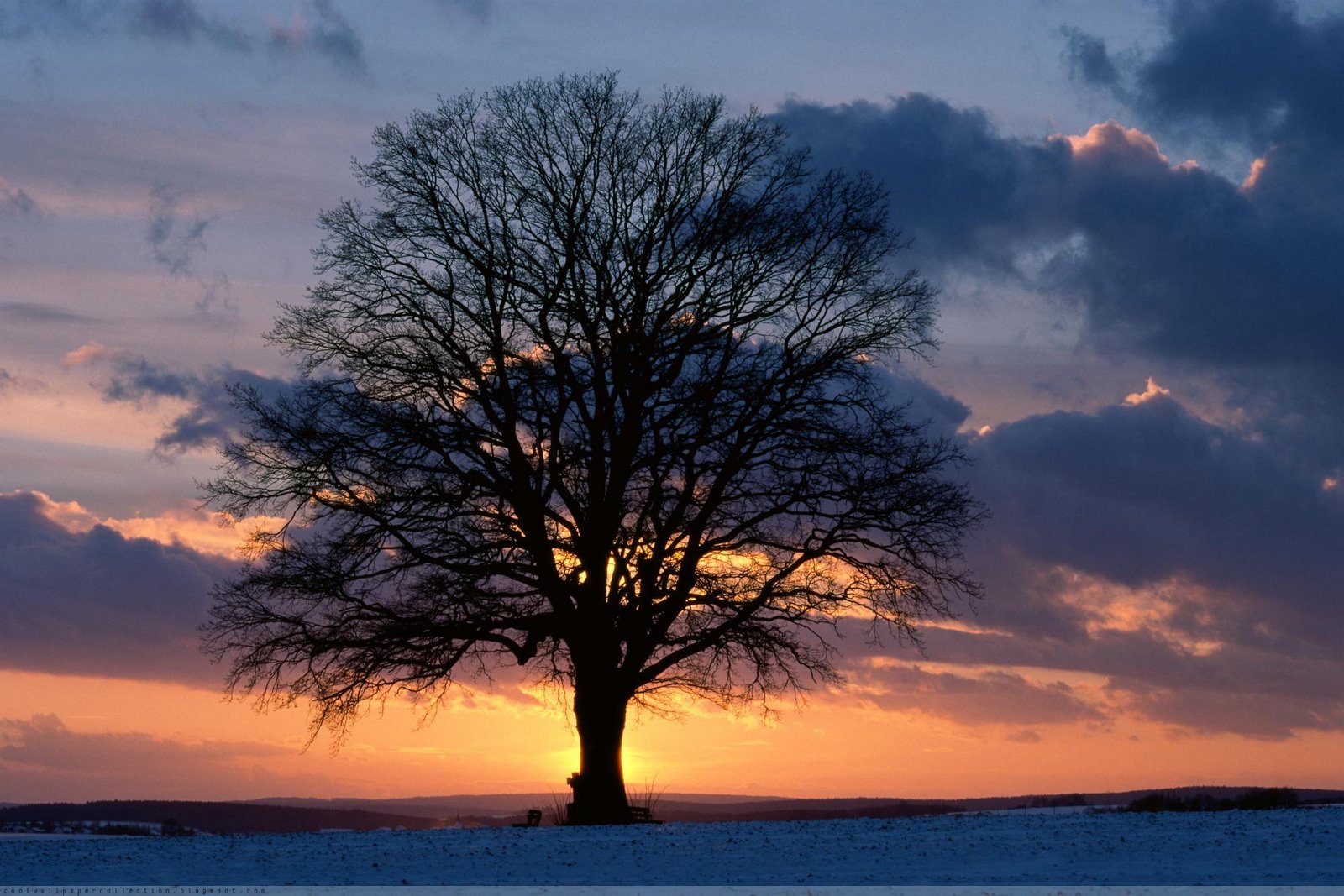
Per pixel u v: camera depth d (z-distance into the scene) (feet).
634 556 102.58
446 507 100.89
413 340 101.76
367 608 99.45
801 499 101.81
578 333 103.14
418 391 100.99
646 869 57.00
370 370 101.45
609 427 101.50
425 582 99.81
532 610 103.14
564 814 100.89
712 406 100.17
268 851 68.95
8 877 58.08
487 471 101.19
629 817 99.76
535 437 102.37
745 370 101.14
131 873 58.95
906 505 100.68
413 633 98.63
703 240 102.58
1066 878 51.44
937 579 103.35
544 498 101.55
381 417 99.35
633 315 102.12
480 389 101.60
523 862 60.49
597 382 101.30
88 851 70.49
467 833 79.05
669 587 102.83
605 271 101.71
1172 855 58.23
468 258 102.68
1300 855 57.26
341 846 70.28
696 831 75.97
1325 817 74.79
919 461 101.65
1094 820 77.05
